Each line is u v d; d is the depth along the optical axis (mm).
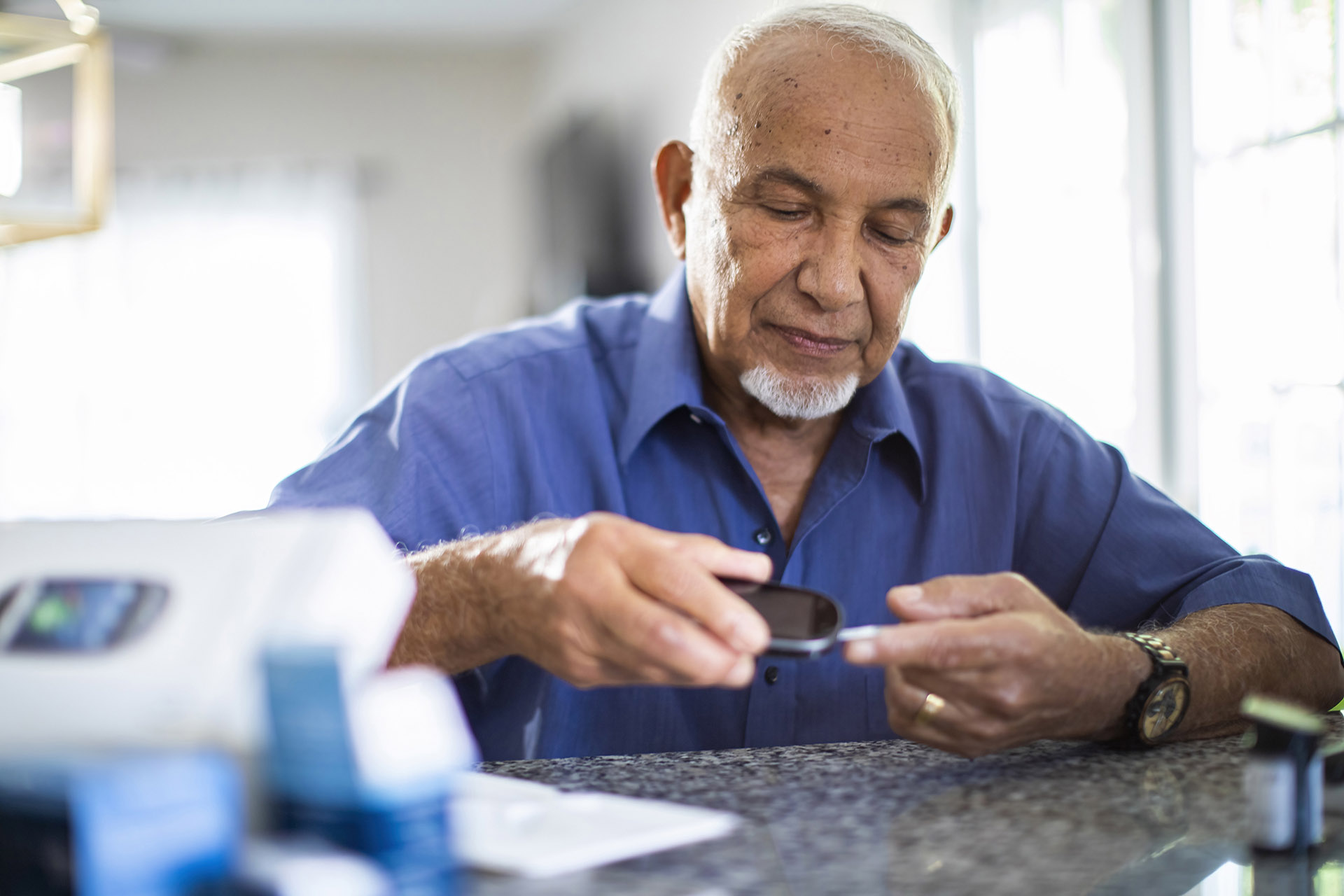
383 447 1264
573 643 774
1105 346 2488
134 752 508
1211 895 567
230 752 513
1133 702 880
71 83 1948
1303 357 2068
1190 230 2303
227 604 546
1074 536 1346
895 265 1175
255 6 5293
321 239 5910
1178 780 801
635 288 4602
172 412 5789
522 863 564
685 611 740
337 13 5422
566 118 5383
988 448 1373
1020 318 2738
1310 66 2033
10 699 530
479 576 858
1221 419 2254
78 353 5711
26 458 5668
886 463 1341
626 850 594
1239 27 2182
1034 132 2674
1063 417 1416
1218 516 2271
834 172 1101
